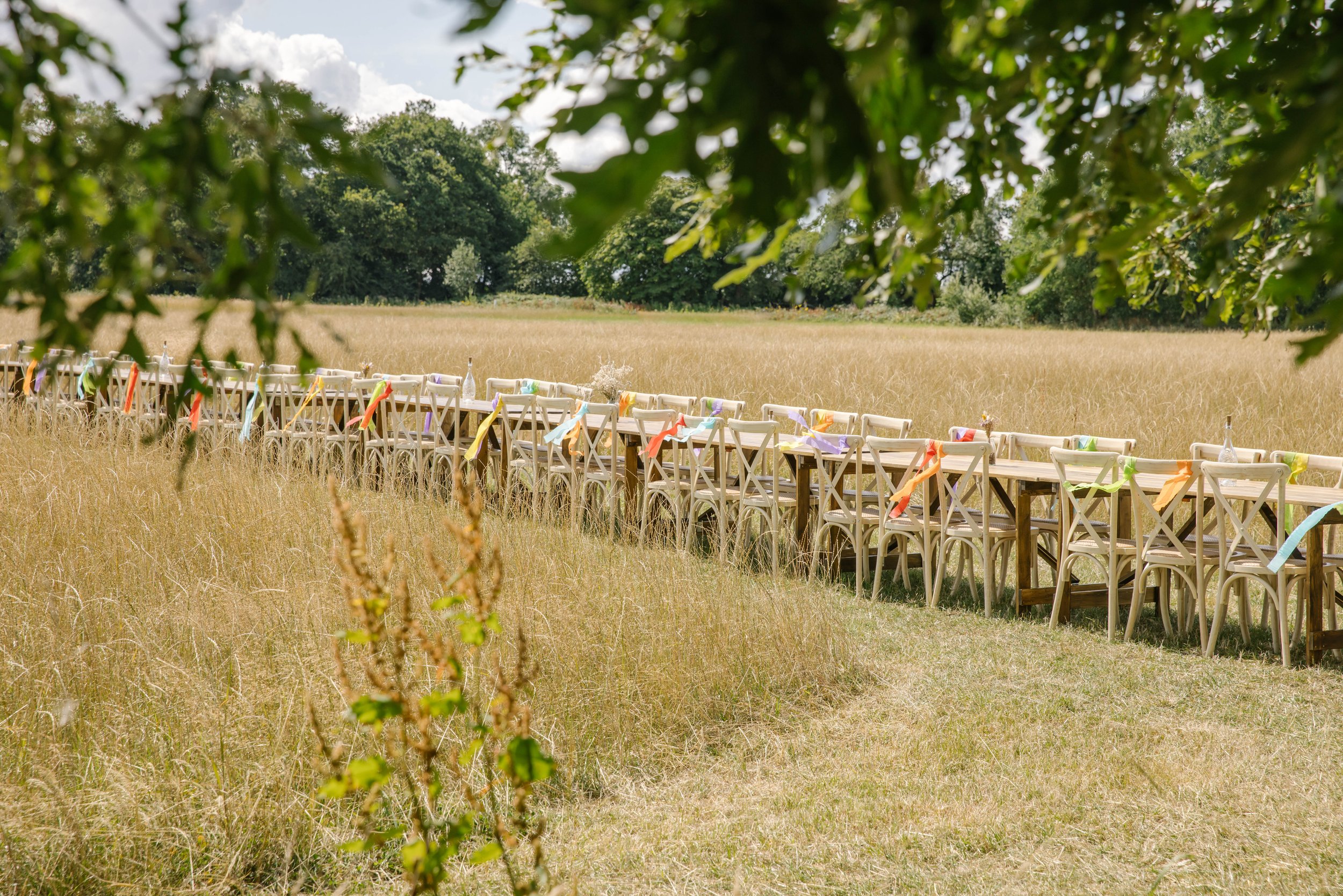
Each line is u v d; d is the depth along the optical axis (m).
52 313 0.78
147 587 5.11
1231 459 6.35
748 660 4.89
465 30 0.58
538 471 8.66
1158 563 5.67
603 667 4.57
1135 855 3.44
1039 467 6.65
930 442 6.37
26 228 0.81
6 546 5.45
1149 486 6.12
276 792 3.42
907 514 6.89
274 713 3.85
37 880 2.91
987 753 4.26
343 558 1.83
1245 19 0.90
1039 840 3.54
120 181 0.76
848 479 8.88
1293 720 4.64
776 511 7.00
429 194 70.75
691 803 3.83
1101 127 0.96
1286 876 3.29
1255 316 1.91
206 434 9.28
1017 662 5.46
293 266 62.25
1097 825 3.65
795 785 3.97
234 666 4.26
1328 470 6.15
